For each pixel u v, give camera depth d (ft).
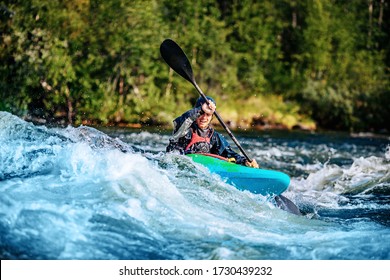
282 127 181.06
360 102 197.26
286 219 57.06
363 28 211.20
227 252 46.98
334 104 191.72
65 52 150.10
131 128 145.89
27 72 144.77
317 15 198.90
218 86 179.52
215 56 181.37
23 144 62.69
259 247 48.26
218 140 67.00
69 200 50.16
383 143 151.43
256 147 124.57
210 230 50.52
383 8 222.89
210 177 60.08
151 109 160.76
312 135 163.32
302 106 192.54
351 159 114.73
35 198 49.65
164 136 127.34
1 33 145.79
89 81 153.58
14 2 146.92
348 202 71.20
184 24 176.04
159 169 58.65
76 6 154.40
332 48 202.28
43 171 57.21
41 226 46.01
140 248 46.34
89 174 54.70
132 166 54.65
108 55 158.81
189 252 46.68
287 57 202.59
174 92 168.35
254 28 190.29
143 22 160.97
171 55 71.15
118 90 161.07
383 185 80.28
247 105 180.75
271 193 62.18
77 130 70.95
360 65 201.26
